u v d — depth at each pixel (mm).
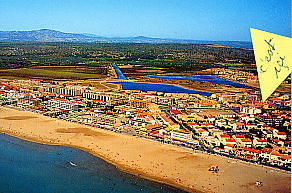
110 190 142750
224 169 164625
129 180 153625
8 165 170500
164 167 168250
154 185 148750
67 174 159875
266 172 160250
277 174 157875
